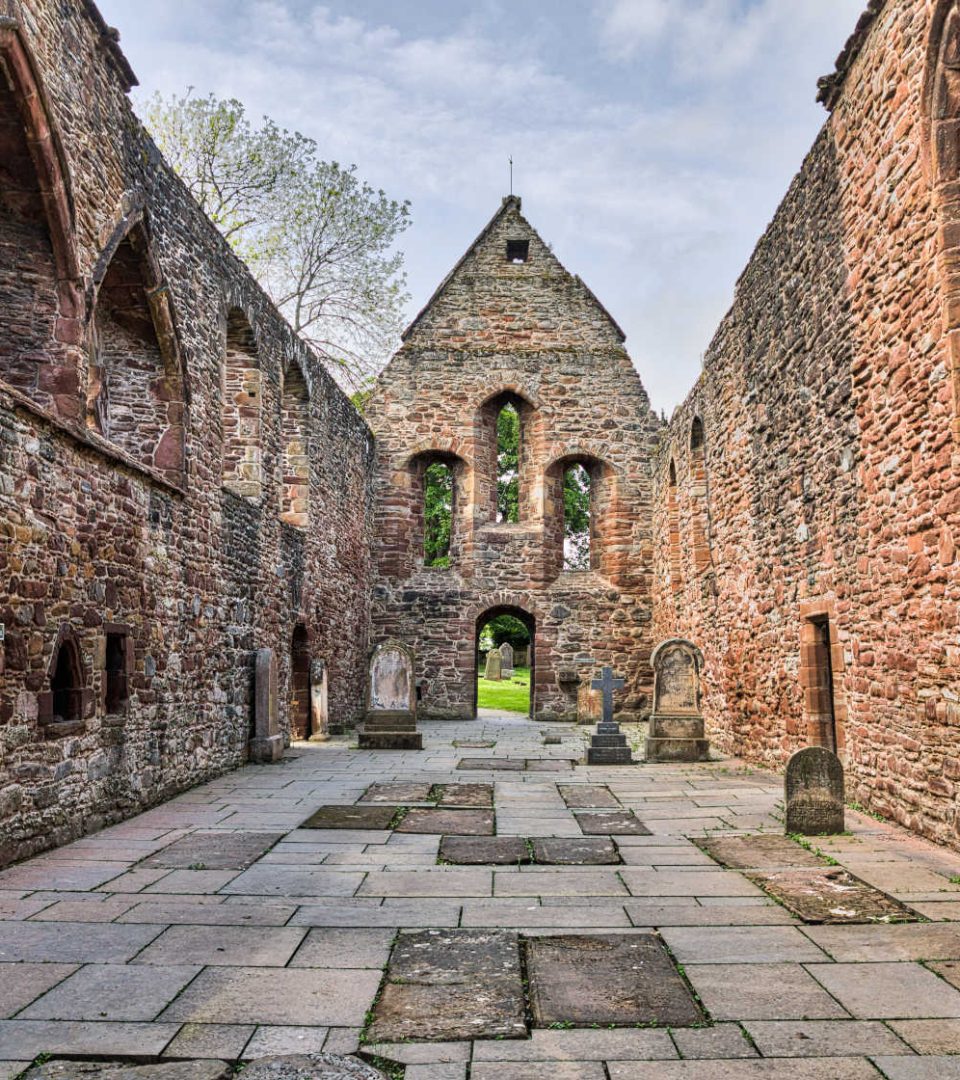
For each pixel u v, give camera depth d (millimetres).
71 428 7582
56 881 6281
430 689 21750
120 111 9391
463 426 22344
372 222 24031
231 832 7969
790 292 10875
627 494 22344
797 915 5441
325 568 17391
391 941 5039
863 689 8773
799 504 10719
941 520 7094
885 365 8102
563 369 22672
